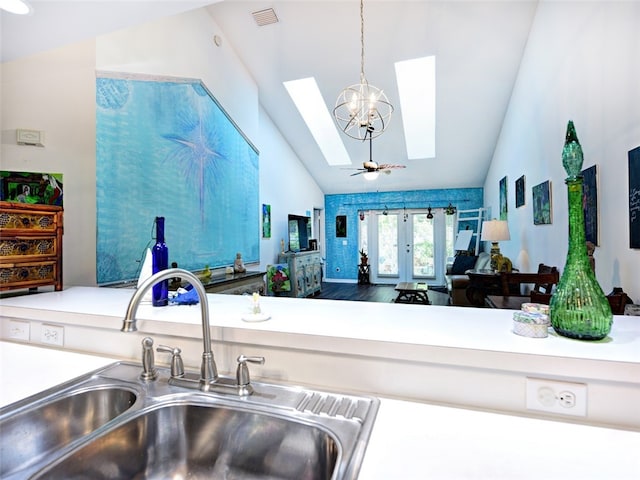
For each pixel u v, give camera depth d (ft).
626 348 2.53
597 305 2.65
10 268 4.64
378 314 3.71
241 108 14.17
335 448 2.20
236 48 13.62
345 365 2.95
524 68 12.94
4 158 6.40
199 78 11.10
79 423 3.03
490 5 11.44
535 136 11.83
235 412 2.77
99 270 7.47
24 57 6.18
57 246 5.19
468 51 13.16
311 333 3.01
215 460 2.81
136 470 2.67
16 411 2.72
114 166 7.86
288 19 12.39
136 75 8.48
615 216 7.06
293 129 19.25
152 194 8.96
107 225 7.68
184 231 10.22
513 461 1.98
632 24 6.49
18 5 4.50
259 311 3.58
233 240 13.34
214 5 11.66
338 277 27.91
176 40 9.98
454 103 16.03
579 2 8.52
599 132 7.63
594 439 2.19
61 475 2.23
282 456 2.60
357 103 11.64
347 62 14.14
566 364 2.39
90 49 7.36
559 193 9.84
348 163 22.62
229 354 3.30
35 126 6.68
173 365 3.16
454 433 2.28
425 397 2.75
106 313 3.83
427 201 25.68
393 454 2.06
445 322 3.35
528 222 12.87
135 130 8.45
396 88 15.17
